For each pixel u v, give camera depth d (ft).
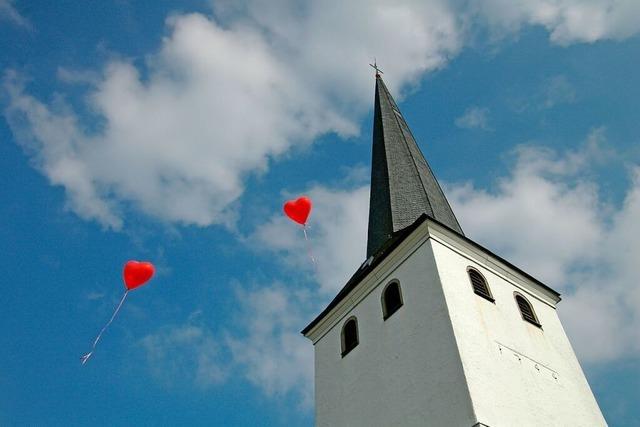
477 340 57.72
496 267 71.67
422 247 67.56
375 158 99.25
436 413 53.06
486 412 50.49
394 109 109.29
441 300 60.29
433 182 92.32
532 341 64.34
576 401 60.85
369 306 71.05
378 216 86.43
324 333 77.25
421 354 58.70
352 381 66.28
